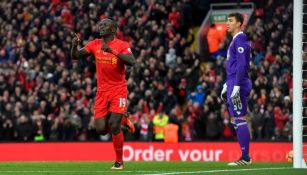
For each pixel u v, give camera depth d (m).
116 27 32.66
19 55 76.25
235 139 62.09
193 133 63.97
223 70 69.38
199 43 78.50
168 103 67.00
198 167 34.25
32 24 79.12
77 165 37.84
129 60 31.98
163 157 57.94
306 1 67.69
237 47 34.28
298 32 34.28
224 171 30.08
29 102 67.12
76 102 66.62
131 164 39.47
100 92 33.09
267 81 66.69
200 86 67.50
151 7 78.94
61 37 76.94
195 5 81.44
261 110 62.81
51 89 69.31
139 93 67.69
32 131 64.88
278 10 75.44
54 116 66.56
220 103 64.56
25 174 29.83
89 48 33.09
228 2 81.38
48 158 59.09
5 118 65.81
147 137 63.66
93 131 64.75
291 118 62.19
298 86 34.25
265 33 73.56
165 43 75.06
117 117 32.78
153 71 70.81
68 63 74.88
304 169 31.50
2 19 81.00
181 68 71.19
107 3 79.62
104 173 29.75
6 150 59.31
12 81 71.12
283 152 55.72
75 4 80.44
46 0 82.31
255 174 28.72
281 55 69.38
